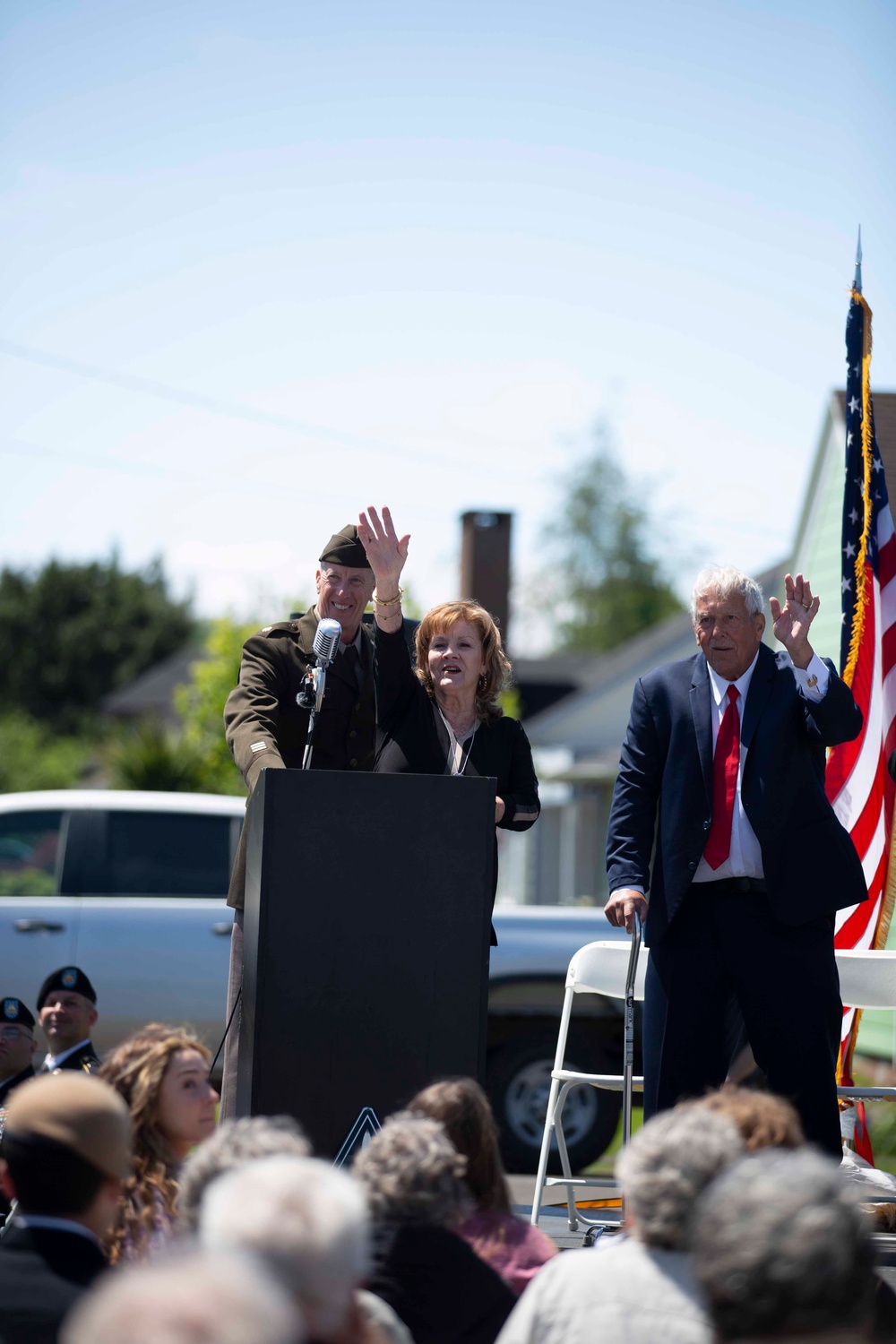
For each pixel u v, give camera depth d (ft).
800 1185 10.24
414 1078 19.69
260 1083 19.38
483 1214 17.04
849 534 32.40
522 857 149.79
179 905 46.21
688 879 23.72
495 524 113.80
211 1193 11.07
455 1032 19.85
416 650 25.21
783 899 23.30
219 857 47.26
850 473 32.58
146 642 296.71
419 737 24.06
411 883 19.95
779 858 23.40
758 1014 23.40
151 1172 18.42
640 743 25.16
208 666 102.12
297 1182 10.77
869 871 31.07
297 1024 19.52
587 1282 13.69
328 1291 10.43
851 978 28.14
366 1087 19.58
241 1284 7.13
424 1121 16.22
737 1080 26.63
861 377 32.68
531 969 46.14
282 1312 7.25
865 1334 11.03
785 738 23.81
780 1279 9.82
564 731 156.46
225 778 98.63
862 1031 66.13
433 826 20.08
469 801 20.20
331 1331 10.61
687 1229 13.46
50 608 296.92
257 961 19.51
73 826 46.70
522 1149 45.39
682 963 23.95
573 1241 26.86
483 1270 15.31
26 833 46.88
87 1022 34.40
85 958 45.21
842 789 31.71
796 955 23.47
